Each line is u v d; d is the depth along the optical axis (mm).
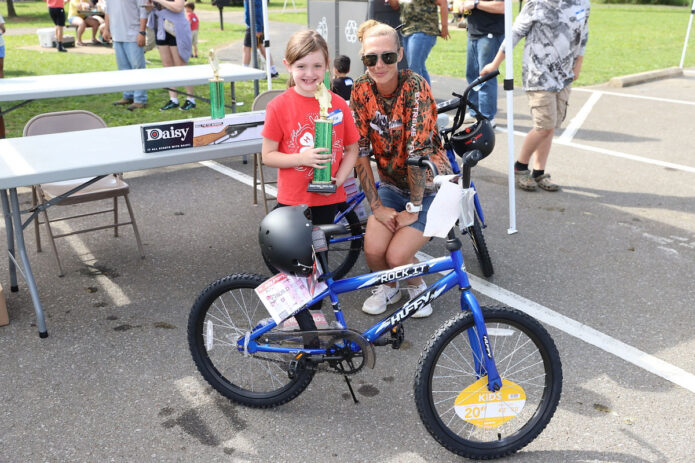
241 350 3061
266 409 3137
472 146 3906
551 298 4164
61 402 3156
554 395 2828
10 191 3586
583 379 3344
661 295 4203
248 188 6172
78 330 3779
